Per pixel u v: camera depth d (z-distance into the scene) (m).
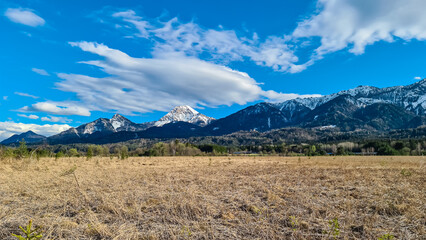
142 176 15.04
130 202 7.61
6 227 5.54
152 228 5.44
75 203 7.71
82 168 20.80
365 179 12.70
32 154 25.50
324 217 6.09
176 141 100.94
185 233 5.07
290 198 8.19
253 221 5.90
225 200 8.09
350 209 6.62
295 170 19.50
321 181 12.37
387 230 5.18
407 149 74.44
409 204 6.99
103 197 8.09
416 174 15.14
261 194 9.03
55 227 5.54
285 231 5.22
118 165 26.02
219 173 17.41
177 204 7.03
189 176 15.34
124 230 5.20
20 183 11.40
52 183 11.75
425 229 5.15
